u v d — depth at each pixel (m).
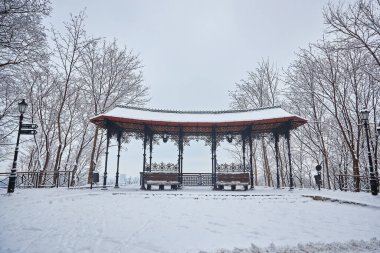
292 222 6.34
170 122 14.98
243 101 27.25
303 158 27.70
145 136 15.50
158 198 10.30
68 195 10.28
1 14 12.27
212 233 5.17
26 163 25.98
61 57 20.62
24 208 7.43
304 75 21.06
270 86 26.41
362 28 15.06
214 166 15.89
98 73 23.36
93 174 15.38
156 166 15.12
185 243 4.44
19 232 4.97
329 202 9.80
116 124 15.55
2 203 8.05
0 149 20.83
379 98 18.12
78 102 23.02
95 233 4.98
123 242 4.44
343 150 21.42
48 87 21.77
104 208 7.83
